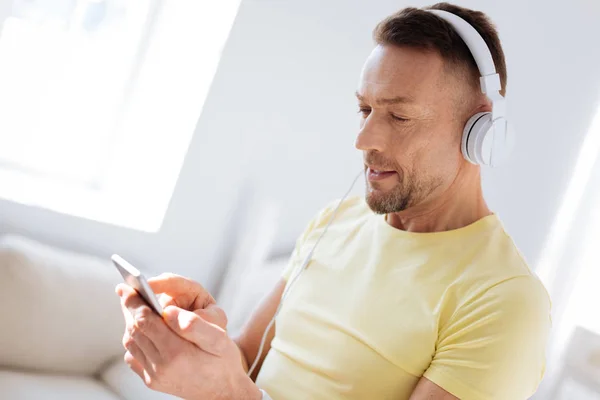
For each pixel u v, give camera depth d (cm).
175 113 204
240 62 196
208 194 205
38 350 166
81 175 217
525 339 110
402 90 117
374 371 118
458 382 108
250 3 193
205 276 211
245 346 143
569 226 193
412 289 120
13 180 199
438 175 121
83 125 215
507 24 197
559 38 196
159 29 211
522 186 201
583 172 193
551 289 193
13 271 164
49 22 206
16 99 206
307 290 134
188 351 100
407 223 130
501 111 120
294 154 209
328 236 142
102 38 212
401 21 123
